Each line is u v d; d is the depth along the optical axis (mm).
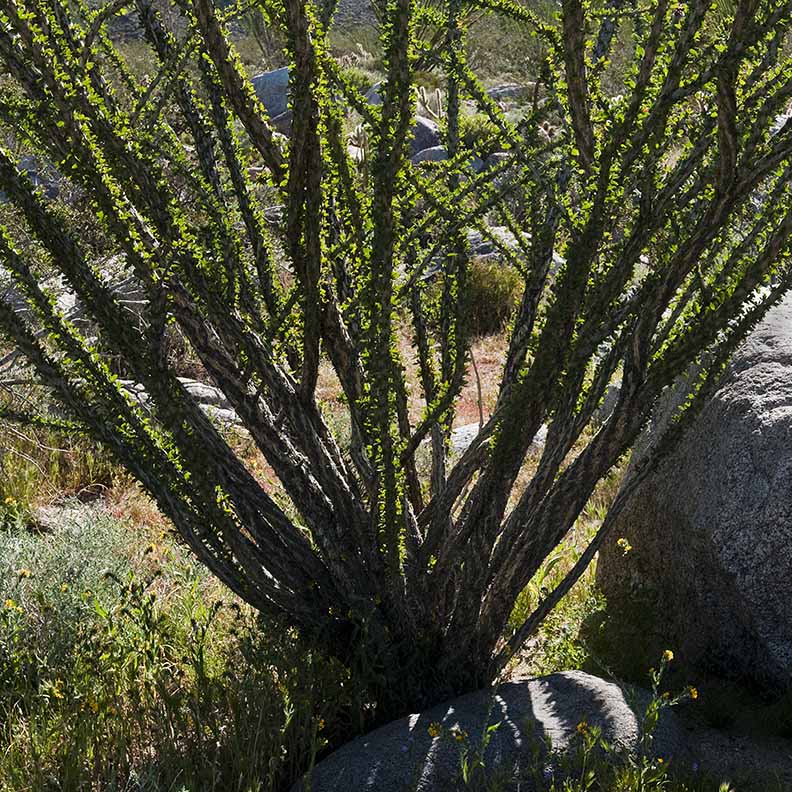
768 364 3750
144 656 3564
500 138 3270
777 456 3465
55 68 2631
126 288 5824
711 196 2848
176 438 3084
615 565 4457
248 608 4215
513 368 3570
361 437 3258
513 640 3480
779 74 2672
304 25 2520
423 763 2971
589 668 3924
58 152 2820
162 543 5191
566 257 2891
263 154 2867
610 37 3199
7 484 5859
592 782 2844
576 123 2730
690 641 3873
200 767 3137
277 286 3273
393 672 3348
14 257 3051
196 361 7551
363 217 2975
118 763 3104
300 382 3143
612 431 3098
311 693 3268
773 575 3426
